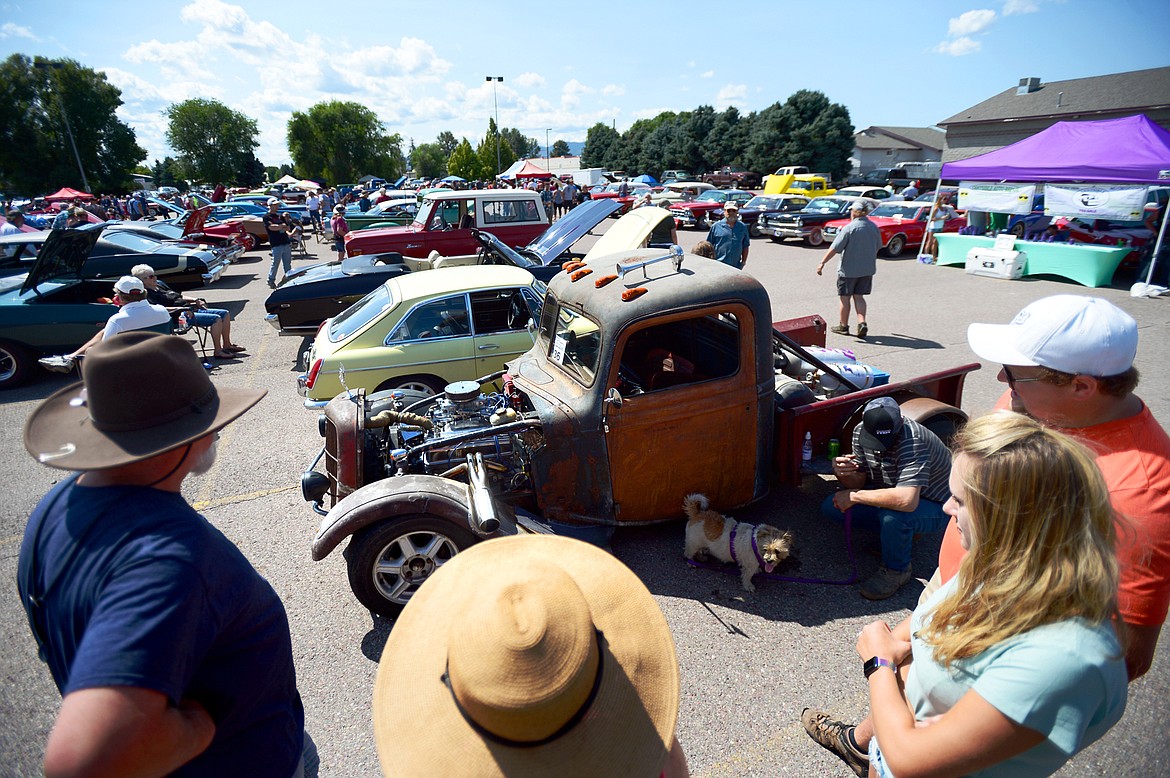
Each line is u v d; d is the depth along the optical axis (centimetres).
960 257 1444
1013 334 187
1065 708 117
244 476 541
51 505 135
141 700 109
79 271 877
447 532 343
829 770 257
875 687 153
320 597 381
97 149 5862
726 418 382
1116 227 1262
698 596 365
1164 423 580
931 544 418
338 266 953
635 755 127
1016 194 1280
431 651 139
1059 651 117
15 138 5491
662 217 745
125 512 128
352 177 9038
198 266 1320
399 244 1268
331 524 328
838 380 471
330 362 574
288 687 154
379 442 403
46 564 128
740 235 949
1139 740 267
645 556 402
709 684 303
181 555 123
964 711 125
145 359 132
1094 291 1145
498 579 124
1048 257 1248
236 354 896
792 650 323
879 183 4603
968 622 133
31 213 3022
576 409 370
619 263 423
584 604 124
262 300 1291
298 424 651
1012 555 126
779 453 411
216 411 145
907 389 427
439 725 127
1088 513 121
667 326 441
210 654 131
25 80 5447
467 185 4162
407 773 126
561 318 425
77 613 121
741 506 412
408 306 593
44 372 834
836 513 390
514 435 393
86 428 133
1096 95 2939
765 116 5053
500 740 120
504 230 1327
